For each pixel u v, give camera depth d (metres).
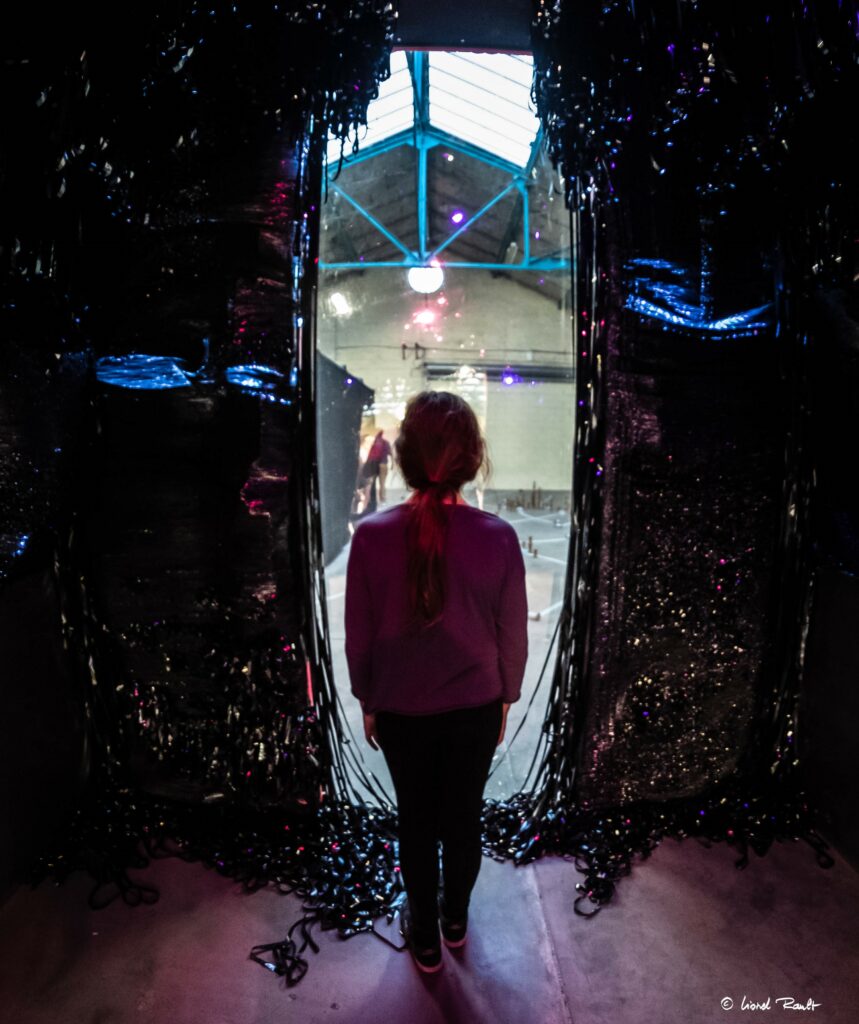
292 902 1.93
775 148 1.80
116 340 1.94
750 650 2.20
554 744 2.31
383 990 1.65
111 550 2.04
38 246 1.68
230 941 1.79
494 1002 1.62
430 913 1.61
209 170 1.84
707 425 2.06
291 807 2.16
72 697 2.13
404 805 1.51
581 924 1.86
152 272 1.89
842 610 2.04
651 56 1.75
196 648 2.08
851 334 1.86
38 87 1.49
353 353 15.44
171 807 2.21
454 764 1.49
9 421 1.74
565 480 16.31
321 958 1.74
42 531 1.92
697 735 2.24
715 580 2.14
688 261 1.99
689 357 2.03
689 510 2.10
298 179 1.87
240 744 2.12
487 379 15.14
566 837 2.17
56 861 1.99
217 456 1.95
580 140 1.92
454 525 1.38
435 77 6.88
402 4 1.86
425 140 8.49
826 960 1.73
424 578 1.33
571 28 1.81
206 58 1.69
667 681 2.19
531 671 3.84
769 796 2.27
